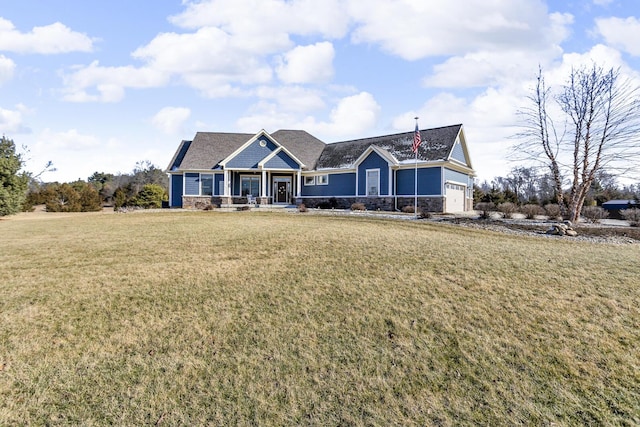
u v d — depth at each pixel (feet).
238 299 17.90
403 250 28.09
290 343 13.96
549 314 16.33
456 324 15.47
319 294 18.58
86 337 14.10
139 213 69.51
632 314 16.38
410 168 76.38
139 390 11.10
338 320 15.84
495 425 9.85
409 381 11.78
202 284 19.90
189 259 25.29
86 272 21.99
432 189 73.41
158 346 13.60
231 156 86.89
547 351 13.42
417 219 55.57
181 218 56.08
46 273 21.72
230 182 89.66
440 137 79.77
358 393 11.17
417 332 14.84
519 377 11.96
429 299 17.97
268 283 20.11
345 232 37.78
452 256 26.23
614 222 60.13
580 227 48.29
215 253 27.14
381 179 78.74
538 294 18.62
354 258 25.41
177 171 89.35
